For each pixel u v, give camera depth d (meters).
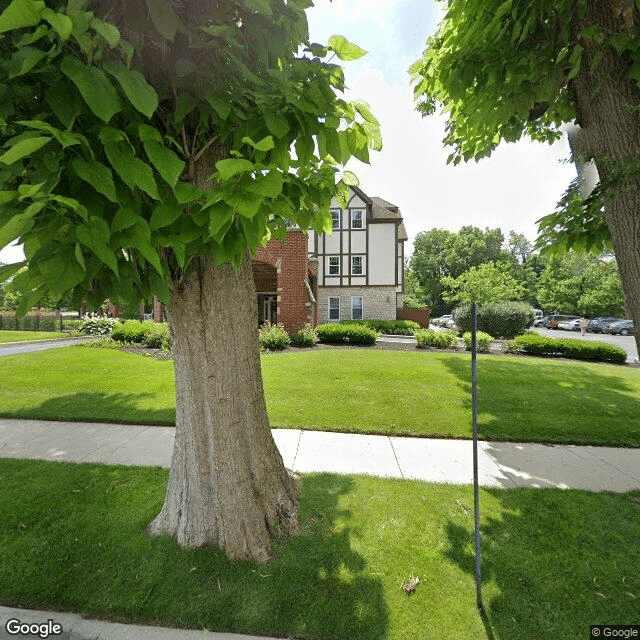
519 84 3.00
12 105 1.17
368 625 1.88
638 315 2.51
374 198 25.80
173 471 2.55
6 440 4.43
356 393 6.46
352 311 22.72
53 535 2.52
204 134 1.96
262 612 1.94
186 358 2.35
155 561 2.27
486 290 25.61
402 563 2.30
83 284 1.25
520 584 2.18
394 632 1.85
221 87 1.56
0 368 8.34
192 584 2.11
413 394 6.49
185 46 1.52
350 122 1.99
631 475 3.71
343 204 2.71
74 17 1.00
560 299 35.47
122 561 2.28
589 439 4.67
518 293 28.89
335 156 1.89
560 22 2.74
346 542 2.48
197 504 2.40
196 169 2.02
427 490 3.26
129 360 9.72
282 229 2.58
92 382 7.17
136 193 1.39
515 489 3.34
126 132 1.37
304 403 5.89
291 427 4.92
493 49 3.03
